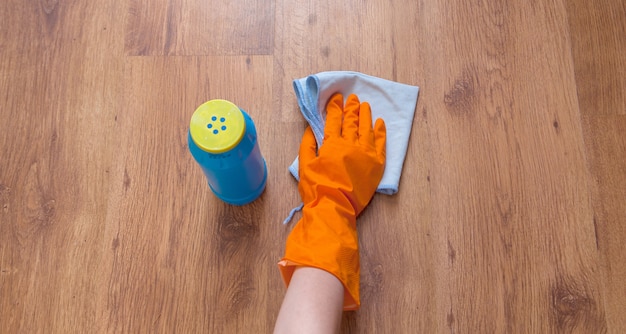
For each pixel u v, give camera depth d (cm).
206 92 99
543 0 102
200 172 94
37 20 102
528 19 102
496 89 99
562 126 97
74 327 88
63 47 101
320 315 75
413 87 98
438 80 99
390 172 93
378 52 101
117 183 94
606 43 101
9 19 102
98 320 88
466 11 102
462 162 95
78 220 92
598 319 88
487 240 91
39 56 101
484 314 88
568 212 93
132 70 100
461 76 99
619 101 98
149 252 91
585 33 101
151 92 99
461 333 87
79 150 96
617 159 95
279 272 90
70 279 90
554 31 101
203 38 101
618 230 92
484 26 102
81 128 97
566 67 100
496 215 92
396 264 90
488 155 95
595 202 93
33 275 90
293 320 74
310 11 102
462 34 101
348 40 101
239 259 90
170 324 88
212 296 89
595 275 90
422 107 98
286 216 92
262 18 102
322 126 94
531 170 94
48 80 99
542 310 88
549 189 94
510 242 91
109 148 96
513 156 95
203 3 102
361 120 94
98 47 101
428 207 93
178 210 93
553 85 99
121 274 90
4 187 94
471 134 96
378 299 88
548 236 92
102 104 98
